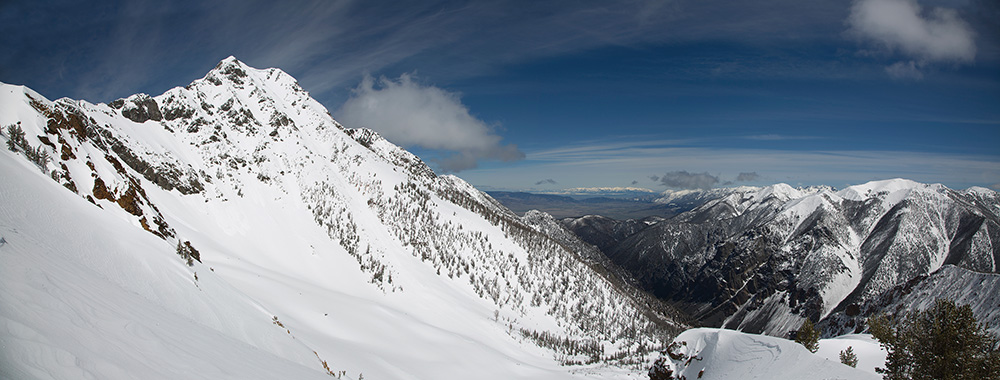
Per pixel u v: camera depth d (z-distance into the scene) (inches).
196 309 1560.0
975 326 1311.5
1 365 488.4
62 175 3690.9
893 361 1466.5
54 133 4480.8
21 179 1908.2
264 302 3754.9
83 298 867.4
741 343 1870.1
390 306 7234.3
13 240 1085.1
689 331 2353.6
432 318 7190.0
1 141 3240.7
